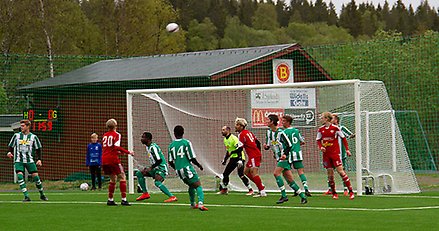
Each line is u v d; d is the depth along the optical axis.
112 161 17.62
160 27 57.50
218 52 33.78
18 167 19.77
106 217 14.91
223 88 22.66
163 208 16.84
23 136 19.84
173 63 33.38
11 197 21.58
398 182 21.72
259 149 20.38
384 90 22.06
